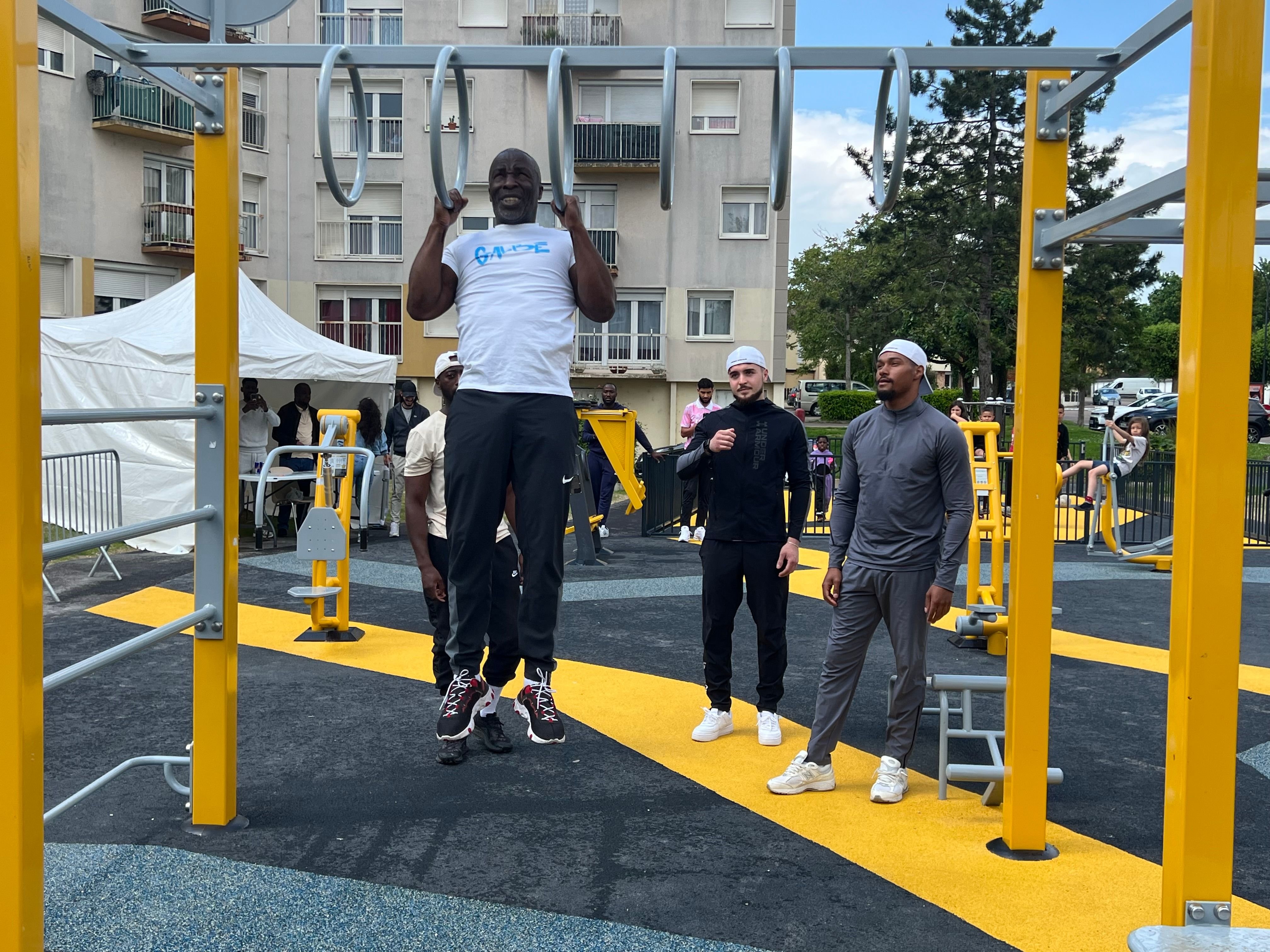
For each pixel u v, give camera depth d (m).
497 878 3.58
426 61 3.12
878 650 7.60
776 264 32.44
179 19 27.09
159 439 11.98
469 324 4.30
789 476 5.14
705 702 6.01
